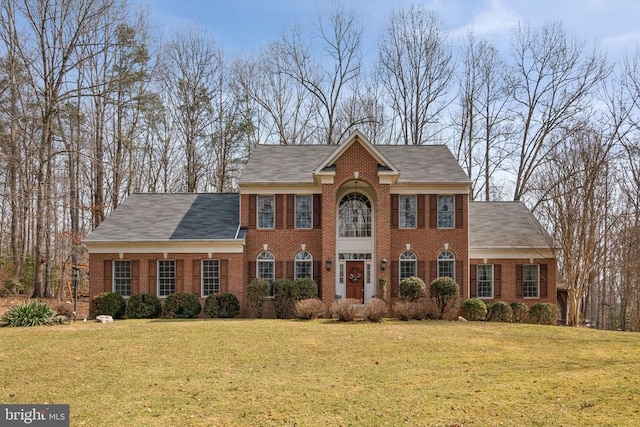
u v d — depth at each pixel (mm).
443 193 29438
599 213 29406
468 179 29219
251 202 29531
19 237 42281
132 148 41781
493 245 29734
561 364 14695
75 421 9586
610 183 33531
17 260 37219
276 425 9336
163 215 30531
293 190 29531
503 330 21438
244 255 28688
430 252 29156
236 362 14844
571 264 28797
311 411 10125
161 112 45375
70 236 38312
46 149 36094
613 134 34531
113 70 40094
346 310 23562
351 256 29828
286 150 32562
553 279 29625
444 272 29172
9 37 34594
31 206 42344
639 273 30500
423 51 46906
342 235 29953
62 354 15898
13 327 21953
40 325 22547
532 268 29875
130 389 11852
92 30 38812
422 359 15297
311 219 29547
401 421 9508
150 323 23156
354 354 15984
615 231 31297
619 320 49375
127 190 45031
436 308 25031
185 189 49469
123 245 28109
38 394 11430
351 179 28328
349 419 9633
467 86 45781
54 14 34875
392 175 27969
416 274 29047
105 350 16484
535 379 12672
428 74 46875
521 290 29641
